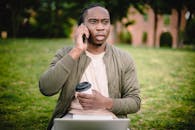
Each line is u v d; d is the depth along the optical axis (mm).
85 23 3252
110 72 3271
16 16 36875
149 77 11172
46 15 40688
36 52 16906
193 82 10484
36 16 40562
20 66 12484
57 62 3152
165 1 29906
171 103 7688
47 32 40750
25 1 37562
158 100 7934
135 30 41250
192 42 34469
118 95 3326
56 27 41062
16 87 8938
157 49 22859
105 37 3256
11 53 16141
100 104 3092
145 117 6492
